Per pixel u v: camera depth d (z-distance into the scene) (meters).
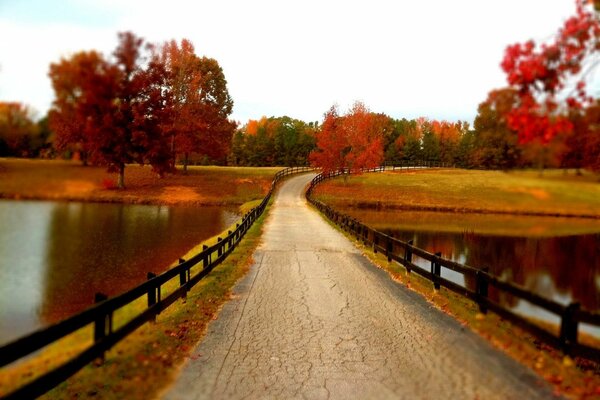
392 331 7.12
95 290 11.96
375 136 51.16
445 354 6.09
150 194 22.31
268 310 8.37
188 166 52.03
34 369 6.25
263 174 53.31
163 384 5.13
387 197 37.81
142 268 14.66
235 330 7.16
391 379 5.28
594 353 5.27
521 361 5.84
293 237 19.67
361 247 17.12
